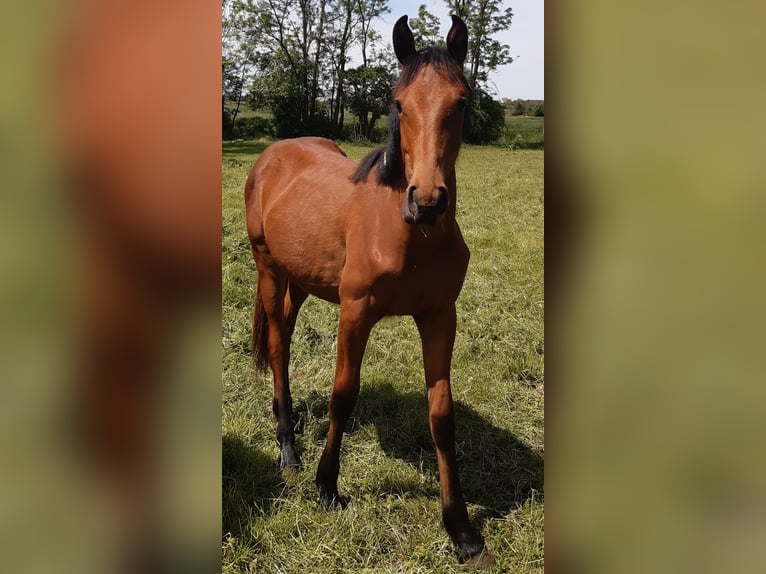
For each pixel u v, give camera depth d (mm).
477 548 2074
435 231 1961
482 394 3111
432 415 2180
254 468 2545
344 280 2201
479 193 9836
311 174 2711
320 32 29656
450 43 2020
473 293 4461
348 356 2227
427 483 2506
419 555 2076
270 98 29562
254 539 2137
